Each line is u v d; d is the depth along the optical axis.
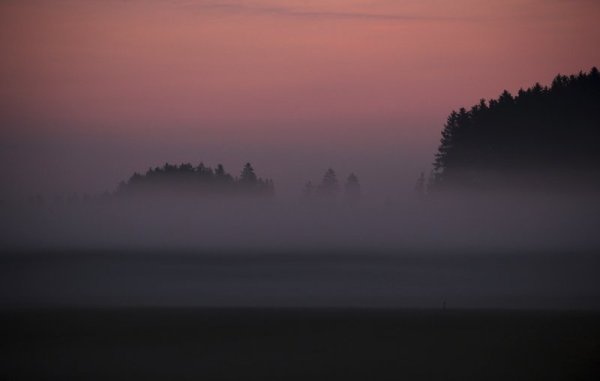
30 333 62.50
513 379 45.22
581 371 46.84
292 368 48.38
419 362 49.59
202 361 50.88
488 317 70.00
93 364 50.22
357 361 50.25
